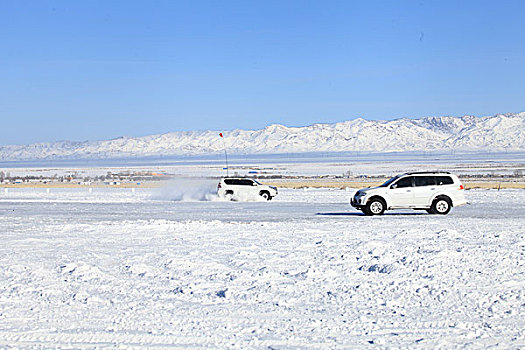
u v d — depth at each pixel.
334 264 12.07
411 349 6.50
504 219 22.23
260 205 33.16
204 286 10.02
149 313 8.22
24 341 6.86
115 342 6.82
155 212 27.88
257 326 7.51
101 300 9.01
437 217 23.36
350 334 7.12
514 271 10.98
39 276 10.91
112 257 13.35
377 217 23.69
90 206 32.88
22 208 31.09
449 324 7.55
